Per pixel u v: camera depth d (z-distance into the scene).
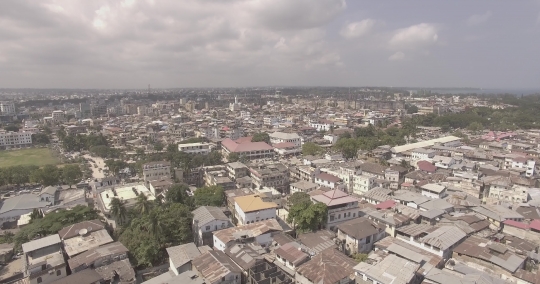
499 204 124.56
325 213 104.75
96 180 173.75
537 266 82.56
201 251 85.69
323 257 78.56
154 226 90.94
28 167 183.00
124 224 110.44
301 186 143.12
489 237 96.25
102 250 82.50
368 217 108.50
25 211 128.50
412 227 96.81
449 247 85.69
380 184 151.25
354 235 92.69
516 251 87.44
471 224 100.94
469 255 82.81
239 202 111.69
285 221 114.38
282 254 83.19
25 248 82.50
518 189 137.00
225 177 155.88
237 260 79.56
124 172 197.12
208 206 113.25
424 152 198.12
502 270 77.50
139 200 113.69
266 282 71.12
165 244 92.38
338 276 71.69
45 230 99.62
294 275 76.94
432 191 129.88
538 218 109.69
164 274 76.19
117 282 74.31
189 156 197.00
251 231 94.19
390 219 102.44
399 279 69.56
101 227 97.06
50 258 80.69
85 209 110.00
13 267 86.75
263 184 153.88
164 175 170.62
